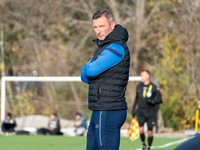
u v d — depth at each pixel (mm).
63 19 73438
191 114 50938
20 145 27781
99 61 10820
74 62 75125
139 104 26203
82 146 27844
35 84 79688
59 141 31297
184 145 7879
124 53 10977
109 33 11352
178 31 53562
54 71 74625
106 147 10852
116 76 10938
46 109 73438
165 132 49844
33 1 73062
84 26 72938
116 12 67062
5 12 73375
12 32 75062
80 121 44594
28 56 78688
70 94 82750
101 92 10961
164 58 56031
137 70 66688
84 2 73875
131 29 65812
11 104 72562
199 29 51125
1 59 76875
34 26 75812
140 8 64812
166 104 52406
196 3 51906
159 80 53719
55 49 74750
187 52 51750
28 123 56531
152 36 61906
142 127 26109
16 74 82625
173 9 54438
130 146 28906
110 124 10852
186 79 52906
